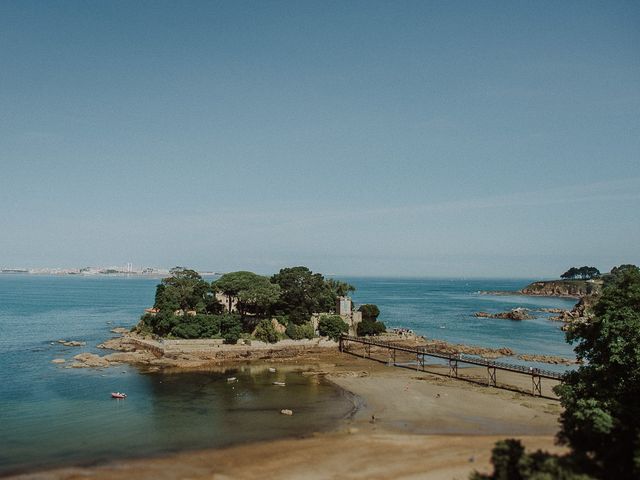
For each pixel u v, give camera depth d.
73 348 127.56
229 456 56.50
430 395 84.25
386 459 55.41
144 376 96.81
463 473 51.38
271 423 68.75
